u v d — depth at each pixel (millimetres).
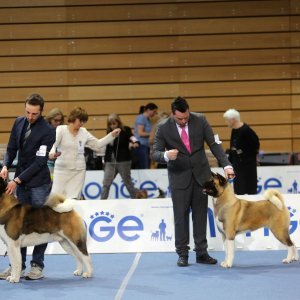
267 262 7965
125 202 8984
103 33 14305
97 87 14430
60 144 8555
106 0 14266
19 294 6387
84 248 7066
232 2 14273
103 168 12258
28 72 14352
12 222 6699
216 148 7945
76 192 8656
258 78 14422
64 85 14398
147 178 12141
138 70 14430
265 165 13094
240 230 7684
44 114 14359
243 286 6590
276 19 14297
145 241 8914
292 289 6402
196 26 14312
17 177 6902
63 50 14312
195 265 7848
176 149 7832
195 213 7949
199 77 14438
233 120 10398
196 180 7871
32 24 14273
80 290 6520
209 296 6160
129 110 14484
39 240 6828
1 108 14375
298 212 8938
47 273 7488
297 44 14336
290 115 14500
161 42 14375
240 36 14320
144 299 6082
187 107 7711
